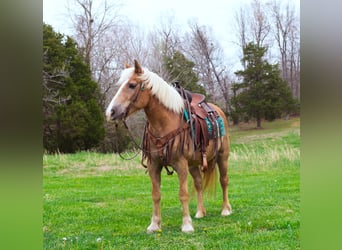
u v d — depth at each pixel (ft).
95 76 61.41
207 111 16.51
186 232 14.64
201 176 17.25
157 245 13.43
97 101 59.06
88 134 53.57
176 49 61.16
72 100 54.75
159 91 13.94
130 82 13.75
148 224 16.29
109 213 18.57
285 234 14.15
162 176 31.30
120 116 13.56
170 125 14.20
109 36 61.21
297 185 25.41
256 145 46.37
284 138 48.83
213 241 13.71
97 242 13.83
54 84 54.60
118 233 15.01
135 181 29.81
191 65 57.98
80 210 19.34
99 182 29.58
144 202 21.39
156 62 57.93
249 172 32.24
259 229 15.16
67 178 31.60
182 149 14.37
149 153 14.53
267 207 18.84
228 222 16.17
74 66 56.39
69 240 14.28
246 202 20.29
